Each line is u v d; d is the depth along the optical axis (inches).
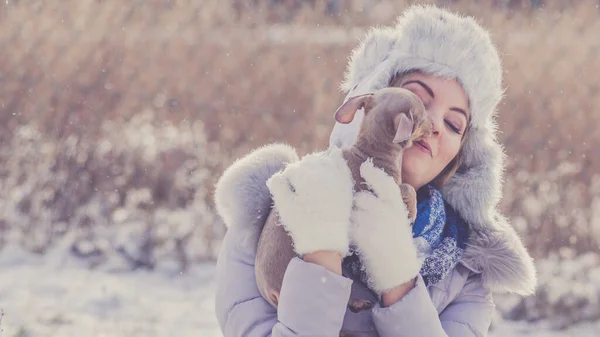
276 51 303.7
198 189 284.5
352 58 112.0
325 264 87.7
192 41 311.7
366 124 89.7
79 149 288.8
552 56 289.4
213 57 305.4
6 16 308.2
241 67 302.2
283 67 298.2
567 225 255.8
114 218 282.5
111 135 292.5
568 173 264.7
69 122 291.7
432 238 99.0
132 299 236.5
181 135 295.1
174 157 286.0
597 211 263.7
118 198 284.7
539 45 292.7
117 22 317.4
